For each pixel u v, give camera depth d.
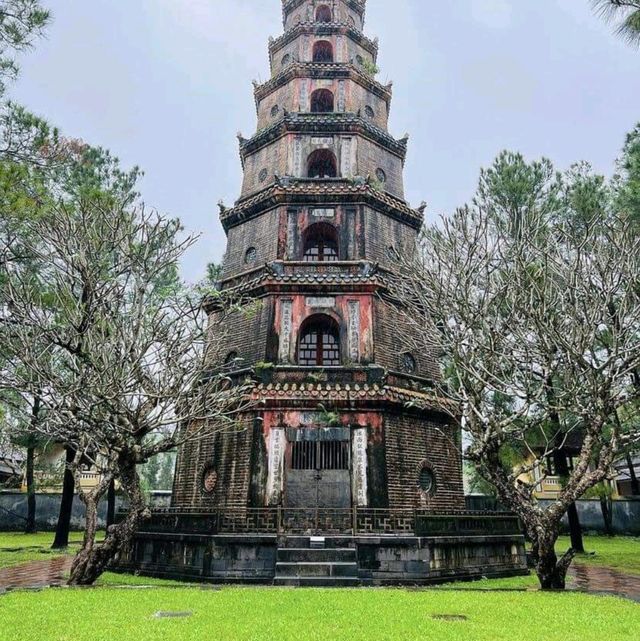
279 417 20.58
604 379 16.00
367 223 24.19
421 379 22.67
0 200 15.22
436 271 19.30
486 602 12.23
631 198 21.42
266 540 17.02
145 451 15.84
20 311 15.32
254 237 25.08
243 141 28.03
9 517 37.50
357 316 22.39
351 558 16.80
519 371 17.88
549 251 18.91
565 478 24.62
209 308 24.03
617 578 18.94
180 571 17.44
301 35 29.83
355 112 27.80
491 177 25.70
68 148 18.53
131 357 15.39
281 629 9.46
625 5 12.01
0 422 19.78
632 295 16.92
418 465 21.02
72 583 14.87
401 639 8.86
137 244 18.45
